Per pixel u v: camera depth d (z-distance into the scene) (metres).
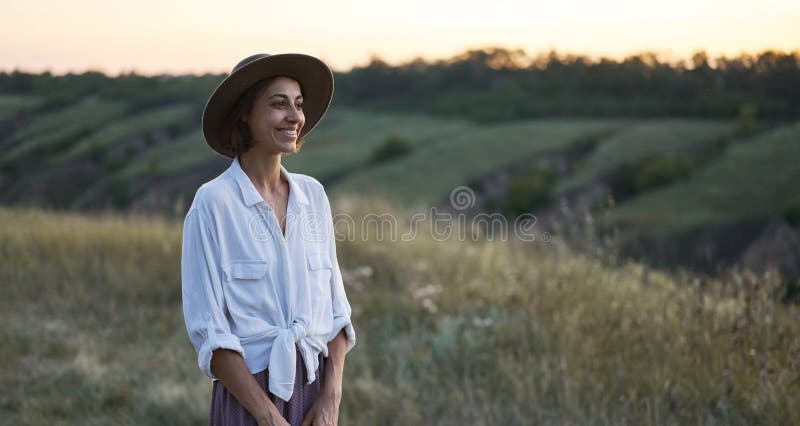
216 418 2.00
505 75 84.88
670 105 62.97
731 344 3.66
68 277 6.07
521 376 3.90
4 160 49.75
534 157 57.06
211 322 1.89
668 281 4.80
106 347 4.76
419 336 4.82
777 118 52.03
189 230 1.95
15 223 7.89
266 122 2.00
